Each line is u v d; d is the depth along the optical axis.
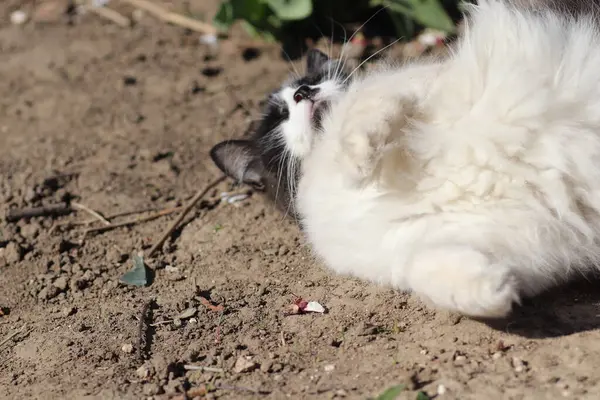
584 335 1.03
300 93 1.22
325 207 1.13
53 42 1.66
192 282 1.19
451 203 1.06
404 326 1.08
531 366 1.00
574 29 1.10
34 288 1.20
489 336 1.04
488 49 1.09
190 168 1.38
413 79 1.12
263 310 1.13
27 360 1.11
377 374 1.02
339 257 1.13
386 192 1.08
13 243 1.26
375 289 1.13
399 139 1.07
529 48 1.08
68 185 1.37
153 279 1.20
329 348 1.07
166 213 1.30
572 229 1.05
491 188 1.05
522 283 1.04
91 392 1.05
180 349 1.09
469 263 1.00
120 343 1.11
